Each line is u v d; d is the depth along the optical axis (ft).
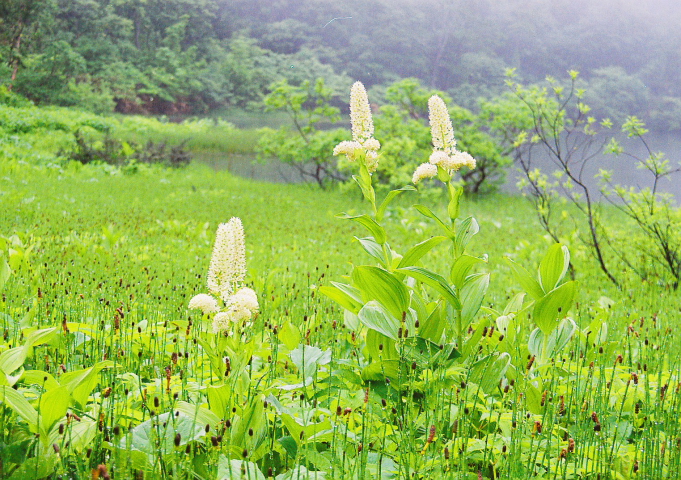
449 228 12.12
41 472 7.30
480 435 10.14
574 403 11.02
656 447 9.07
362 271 11.10
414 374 10.27
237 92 192.34
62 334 11.94
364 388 10.21
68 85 146.00
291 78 187.01
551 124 29.84
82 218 36.86
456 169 12.00
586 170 92.53
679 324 20.13
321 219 47.42
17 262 19.13
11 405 7.54
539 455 9.08
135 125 124.06
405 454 8.27
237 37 211.41
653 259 29.58
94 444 8.02
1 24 146.41
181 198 52.19
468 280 12.09
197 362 11.94
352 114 12.48
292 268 27.17
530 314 18.70
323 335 15.39
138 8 183.62
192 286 19.39
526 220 54.39
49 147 81.61
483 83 213.05
